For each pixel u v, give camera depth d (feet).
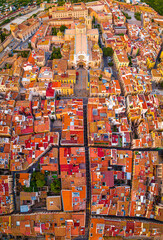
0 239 455.63
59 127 584.81
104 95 629.10
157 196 500.74
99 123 546.26
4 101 588.91
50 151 524.11
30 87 608.60
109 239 445.78
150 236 454.81
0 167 488.85
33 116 588.09
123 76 654.53
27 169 522.06
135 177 499.92
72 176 486.38
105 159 511.81
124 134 554.87
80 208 464.65
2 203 456.04
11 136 542.98
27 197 472.44
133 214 472.44
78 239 463.83
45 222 444.96
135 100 591.37
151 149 564.30
